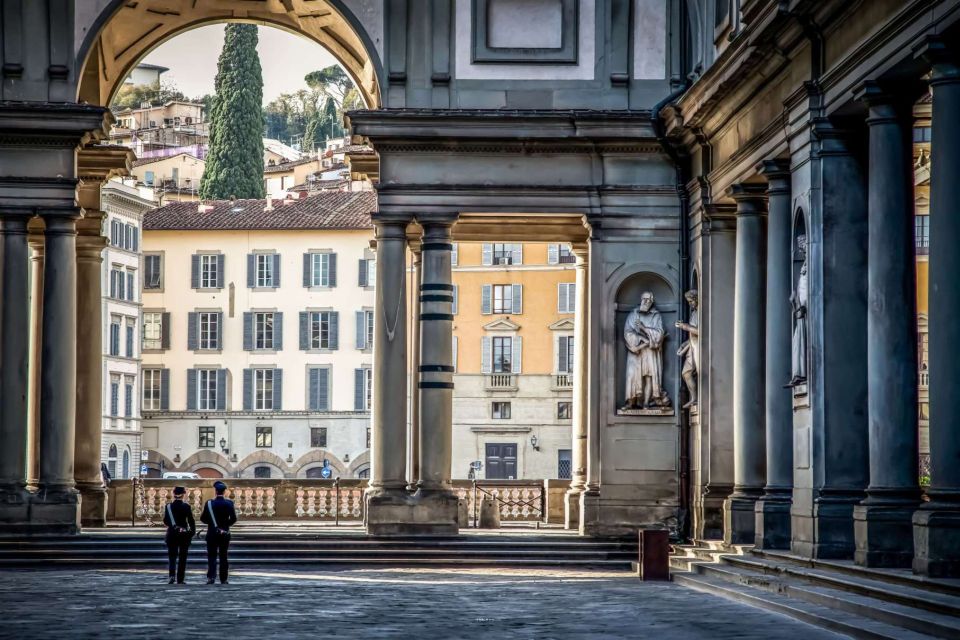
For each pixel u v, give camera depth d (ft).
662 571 102.01
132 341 335.67
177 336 339.77
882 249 83.41
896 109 83.66
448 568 114.83
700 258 119.85
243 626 72.90
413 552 116.78
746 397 110.22
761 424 110.11
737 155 109.81
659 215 124.77
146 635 69.05
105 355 325.42
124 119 507.71
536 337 300.81
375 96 142.51
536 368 301.02
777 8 91.56
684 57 125.08
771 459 102.17
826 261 91.66
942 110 74.64
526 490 153.38
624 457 124.47
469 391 301.84
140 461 339.16
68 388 121.29
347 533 123.24
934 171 75.05
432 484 122.11
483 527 144.46
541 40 125.18
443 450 122.42
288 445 336.29
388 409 122.42
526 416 300.81
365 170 136.46
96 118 120.98
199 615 78.28
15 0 122.11
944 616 66.13
